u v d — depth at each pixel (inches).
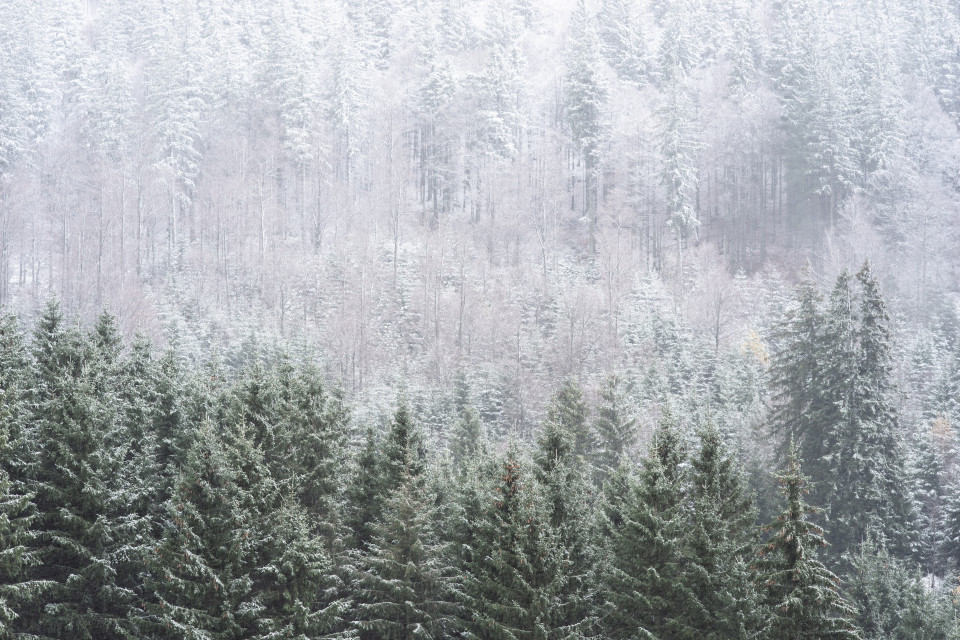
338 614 949.2
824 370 1557.6
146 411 1053.2
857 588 1186.6
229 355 2308.1
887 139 3673.7
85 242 3223.4
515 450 990.4
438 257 2974.9
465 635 901.8
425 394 2065.7
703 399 1964.8
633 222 3720.5
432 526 1037.8
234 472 924.6
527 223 3639.3
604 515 925.2
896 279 3383.4
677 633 855.7
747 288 3368.6
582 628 870.4
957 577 1472.7
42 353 1068.5
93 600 925.8
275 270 3024.1
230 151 3659.0
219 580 866.8
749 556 879.7
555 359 2438.5
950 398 2085.4
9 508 850.1
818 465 1530.5
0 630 824.9
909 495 1531.7
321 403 1085.1
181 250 3393.2
